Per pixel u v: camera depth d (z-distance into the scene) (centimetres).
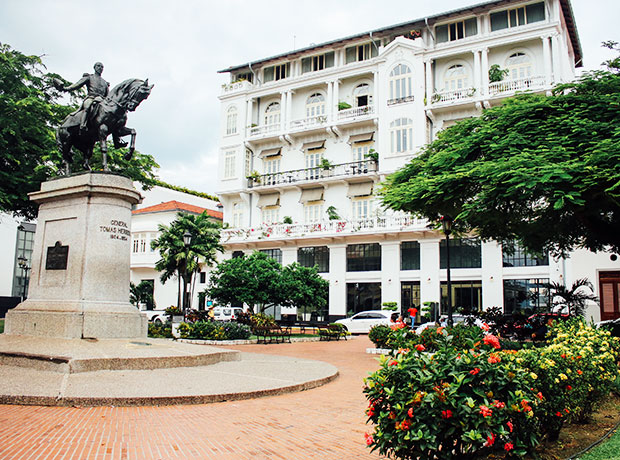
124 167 2123
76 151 1905
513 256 2797
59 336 969
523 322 1538
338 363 1370
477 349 455
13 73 1834
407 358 410
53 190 1079
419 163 1532
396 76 3150
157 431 569
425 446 354
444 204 1413
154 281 4144
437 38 3167
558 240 1703
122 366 862
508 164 1093
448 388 368
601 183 1049
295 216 3547
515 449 398
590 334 778
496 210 1334
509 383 396
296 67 3628
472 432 350
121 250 1070
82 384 746
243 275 2386
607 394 714
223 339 1966
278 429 600
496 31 2919
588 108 1191
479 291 2869
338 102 3409
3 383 741
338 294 3272
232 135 3766
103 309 1013
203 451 502
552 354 580
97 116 1127
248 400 762
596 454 498
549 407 514
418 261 3077
